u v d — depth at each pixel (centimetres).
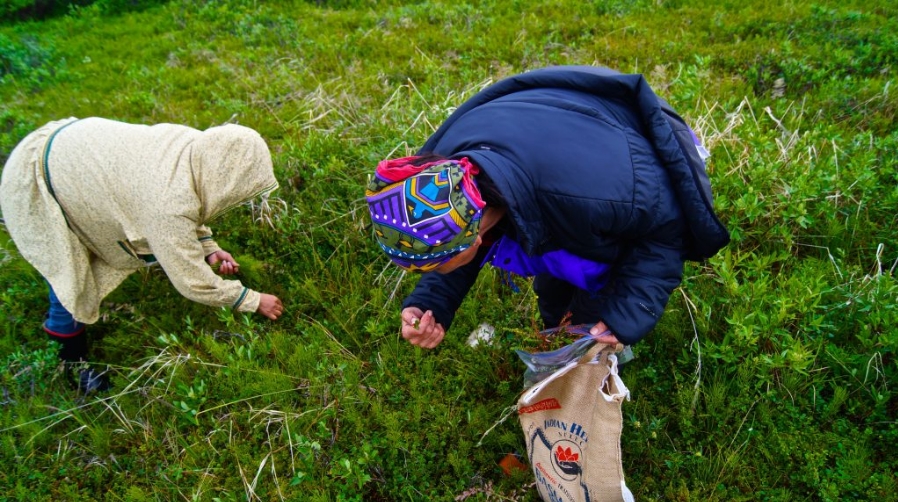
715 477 264
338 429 297
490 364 315
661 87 493
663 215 192
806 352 270
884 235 344
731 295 309
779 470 261
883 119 449
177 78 638
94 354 353
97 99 629
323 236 391
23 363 326
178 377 322
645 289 202
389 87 543
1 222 436
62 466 295
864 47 536
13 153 292
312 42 675
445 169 174
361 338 343
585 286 229
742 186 354
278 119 511
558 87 204
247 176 299
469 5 702
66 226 292
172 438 302
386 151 409
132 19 896
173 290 374
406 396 310
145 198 284
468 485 281
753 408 281
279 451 291
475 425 290
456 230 173
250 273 367
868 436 264
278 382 312
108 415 320
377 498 284
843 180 363
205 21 812
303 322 349
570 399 238
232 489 281
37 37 858
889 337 271
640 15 656
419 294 248
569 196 181
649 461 274
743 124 416
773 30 592
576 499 245
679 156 190
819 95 483
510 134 185
